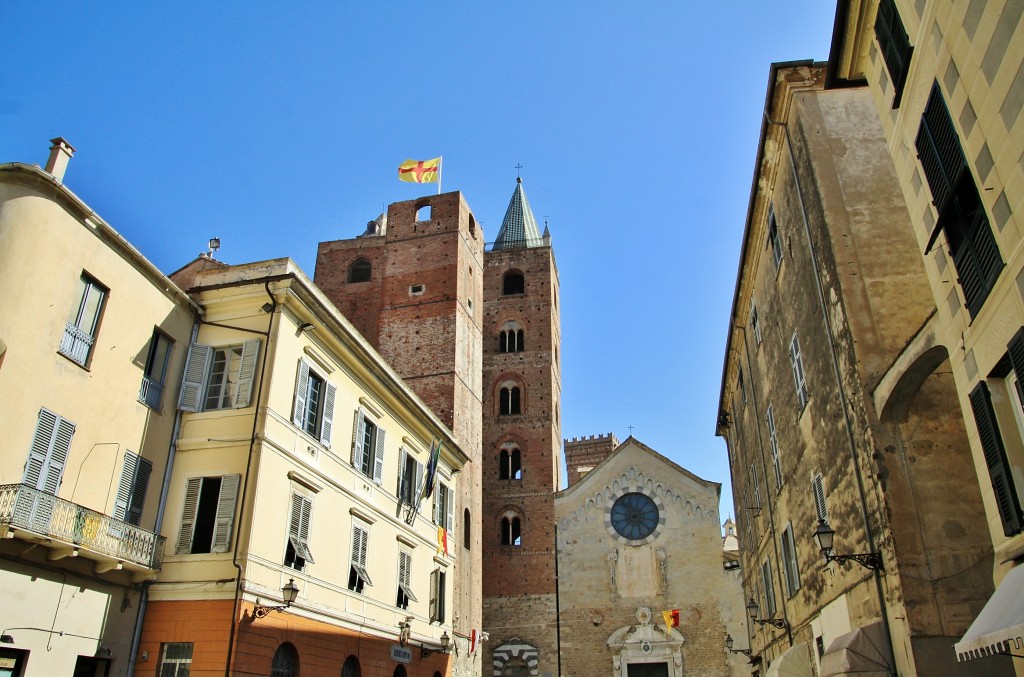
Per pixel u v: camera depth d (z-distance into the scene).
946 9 10.98
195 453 23.14
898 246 17.55
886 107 13.75
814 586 21.88
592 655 50.44
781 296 23.30
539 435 58.28
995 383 11.45
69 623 18.62
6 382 17.83
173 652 20.64
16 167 19.08
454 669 38.94
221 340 24.75
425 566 34.44
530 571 53.50
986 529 14.79
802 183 19.83
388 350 48.44
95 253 20.95
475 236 54.78
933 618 14.23
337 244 53.84
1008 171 9.94
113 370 21.20
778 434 25.55
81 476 19.62
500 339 62.91
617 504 54.66
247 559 21.19
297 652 23.06
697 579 51.22
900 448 15.67
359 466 28.67
